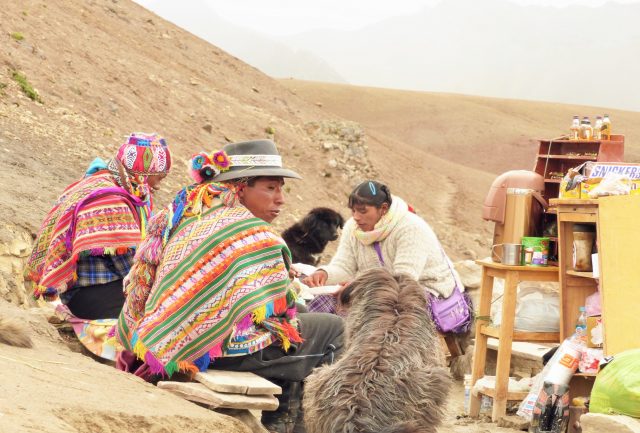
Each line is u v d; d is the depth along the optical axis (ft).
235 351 16.39
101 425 11.89
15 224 31.78
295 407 17.39
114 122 68.95
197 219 16.43
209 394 15.47
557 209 21.09
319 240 26.30
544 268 21.65
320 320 17.62
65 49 80.33
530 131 278.05
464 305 24.03
